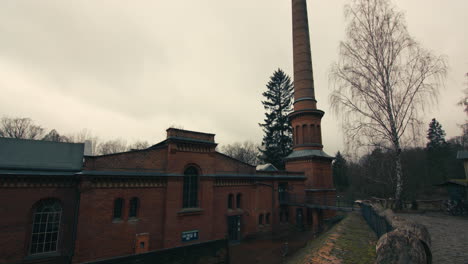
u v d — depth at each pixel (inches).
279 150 1710.1
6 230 518.3
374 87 658.8
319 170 1206.9
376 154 776.3
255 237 927.0
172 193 704.4
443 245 350.0
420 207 807.7
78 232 550.0
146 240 639.1
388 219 280.5
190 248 580.7
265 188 1008.9
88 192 575.5
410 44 631.2
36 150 642.8
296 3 1443.2
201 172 785.6
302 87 1336.1
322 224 1116.5
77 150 708.0
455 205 647.1
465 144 1360.7
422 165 1839.3
